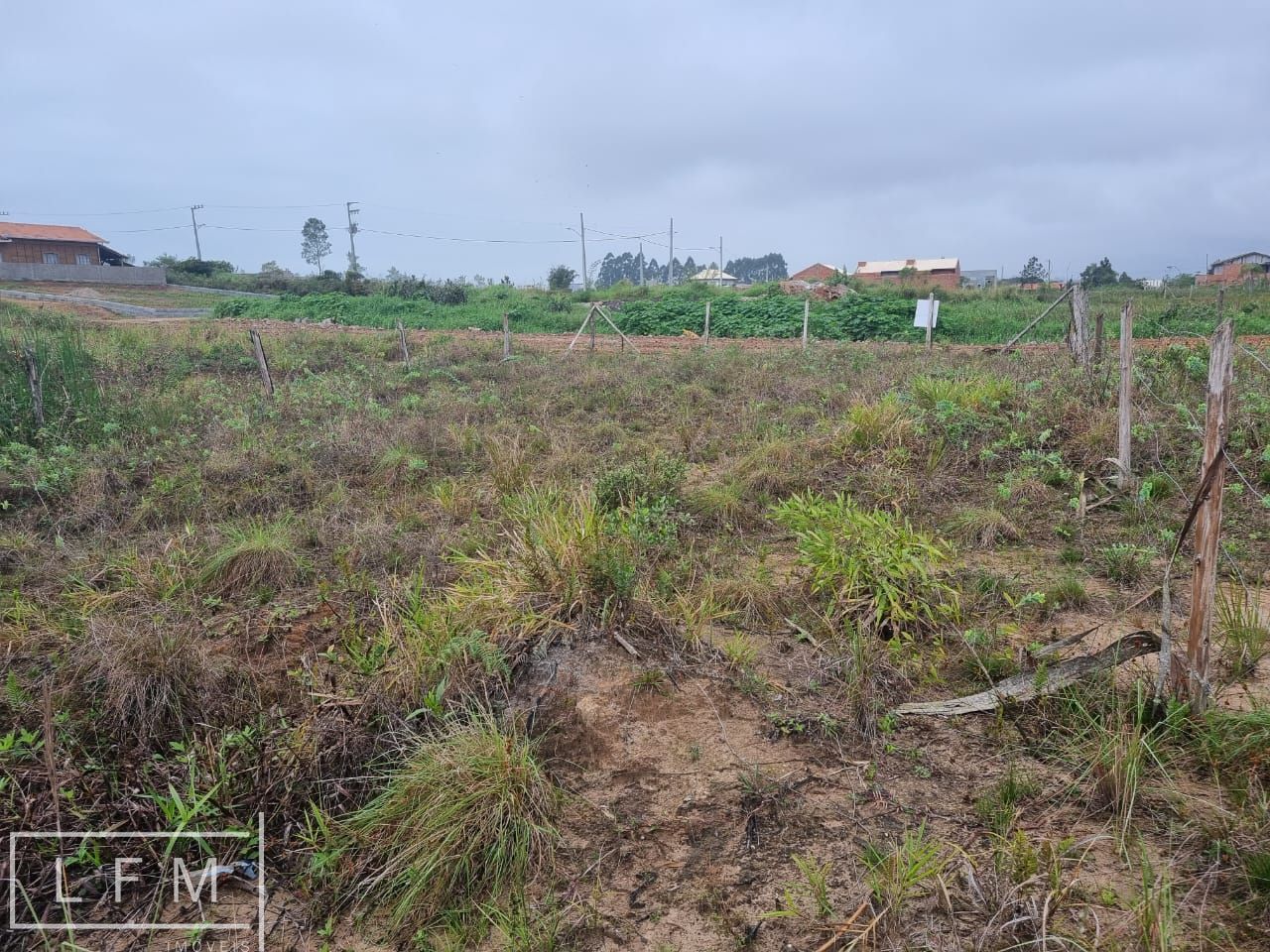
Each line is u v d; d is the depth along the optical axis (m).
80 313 29.97
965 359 11.84
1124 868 2.59
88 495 6.41
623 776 3.18
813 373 11.14
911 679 3.68
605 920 2.63
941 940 2.38
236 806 3.09
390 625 3.93
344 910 2.80
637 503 5.66
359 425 8.28
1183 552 4.87
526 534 4.27
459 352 14.98
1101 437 6.46
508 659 3.68
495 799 2.94
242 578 4.85
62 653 3.90
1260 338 15.93
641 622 3.86
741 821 2.94
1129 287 37.22
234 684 3.72
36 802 2.97
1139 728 3.02
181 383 11.27
